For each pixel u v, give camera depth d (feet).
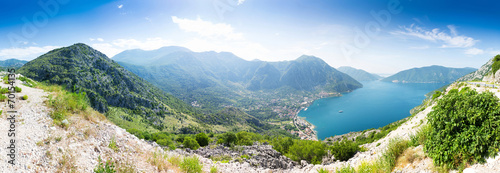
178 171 35.60
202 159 50.80
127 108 652.07
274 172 58.39
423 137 30.42
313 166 54.60
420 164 27.27
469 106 23.49
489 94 23.04
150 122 619.67
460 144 22.56
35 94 38.42
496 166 19.03
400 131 108.78
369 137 265.75
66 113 34.40
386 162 31.45
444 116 25.38
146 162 33.91
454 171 22.74
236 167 53.57
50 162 22.93
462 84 174.81
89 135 32.30
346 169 34.12
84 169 24.81
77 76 593.83
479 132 21.17
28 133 25.72
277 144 135.85
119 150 33.40
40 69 561.84
